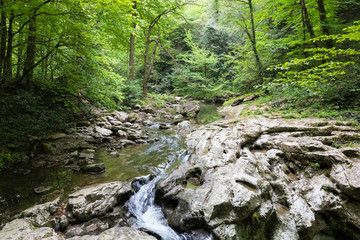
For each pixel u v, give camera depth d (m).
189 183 4.58
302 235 3.64
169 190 4.29
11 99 7.20
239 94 19.41
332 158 4.49
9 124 6.36
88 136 7.71
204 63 23.31
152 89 23.59
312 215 3.80
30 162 5.49
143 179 4.92
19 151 5.73
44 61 7.91
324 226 3.91
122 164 5.76
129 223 3.70
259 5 15.22
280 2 13.32
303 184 4.51
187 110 14.17
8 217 3.34
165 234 3.47
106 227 3.46
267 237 3.71
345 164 4.27
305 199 4.16
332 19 11.89
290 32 14.23
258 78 14.87
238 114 11.07
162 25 17.44
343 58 8.73
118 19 5.82
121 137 8.45
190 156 5.90
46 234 2.77
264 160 5.09
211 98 22.38
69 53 7.93
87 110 9.84
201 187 4.16
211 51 26.05
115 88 8.77
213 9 21.67
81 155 6.12
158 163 5.91
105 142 7.65
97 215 3.64
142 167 5.61
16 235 2.71
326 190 4.14
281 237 3.61
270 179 4.55
